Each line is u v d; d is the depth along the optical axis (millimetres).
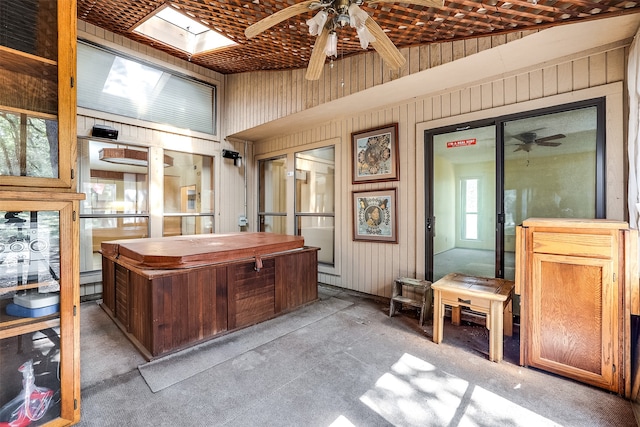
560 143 2771
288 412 1775
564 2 1918
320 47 2150
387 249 3994
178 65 4902
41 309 1614
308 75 2469
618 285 1937
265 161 5969
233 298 2947
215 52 4090
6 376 1590
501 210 3092
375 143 4055
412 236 3750
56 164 1670
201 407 1818
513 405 1846
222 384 2059
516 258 2316
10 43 1621
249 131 5195
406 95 3576
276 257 3350
